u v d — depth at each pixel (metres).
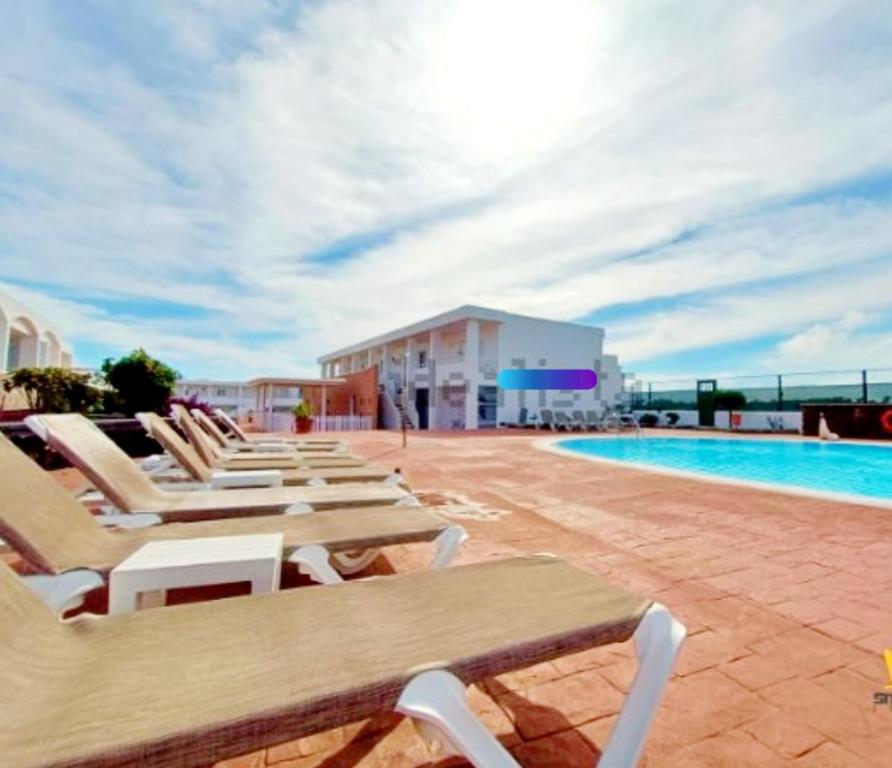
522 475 7.62
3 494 1.88
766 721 1.77
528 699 1.92
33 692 1.15
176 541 2.24
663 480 7.09
